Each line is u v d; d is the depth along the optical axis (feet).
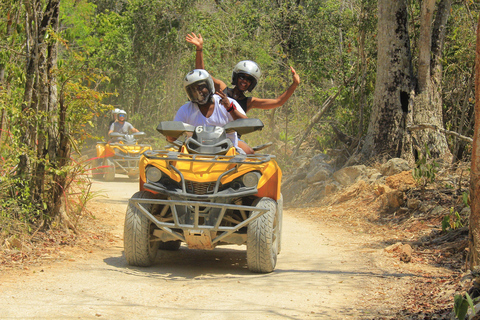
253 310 17.25
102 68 99.71
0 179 25.64
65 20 87.40
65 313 15.96
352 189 47.98
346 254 28.63
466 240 28.40
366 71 62.95
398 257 27.25
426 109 53.57
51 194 28.63
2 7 30.99
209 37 97.76
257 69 29.86
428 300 18.72
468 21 58.39
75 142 28.84
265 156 23.38
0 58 29.14
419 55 53.88
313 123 70.38
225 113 26.09
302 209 49.32
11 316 15.37
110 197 49.60
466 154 52.90
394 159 48.83
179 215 22.91
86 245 27.63
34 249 25.30
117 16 107.45
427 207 37.70
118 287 19.61
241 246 31.73
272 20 102.89
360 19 62.69
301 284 21.29
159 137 98.37
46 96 28.73
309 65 90.02
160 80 104.94
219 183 22.43
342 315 17.08
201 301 18.22
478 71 19.86
